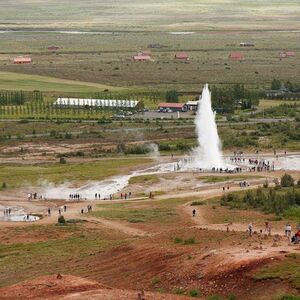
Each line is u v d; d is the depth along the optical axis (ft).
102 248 472.44
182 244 381.40
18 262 462.19
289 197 612.70
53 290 295.28
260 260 307.78
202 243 376.48
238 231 426.10
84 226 593.01
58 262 441.27
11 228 604.49
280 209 589.73
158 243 396.37
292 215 567.18
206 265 320.29
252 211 599.98
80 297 276.41
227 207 629.10
